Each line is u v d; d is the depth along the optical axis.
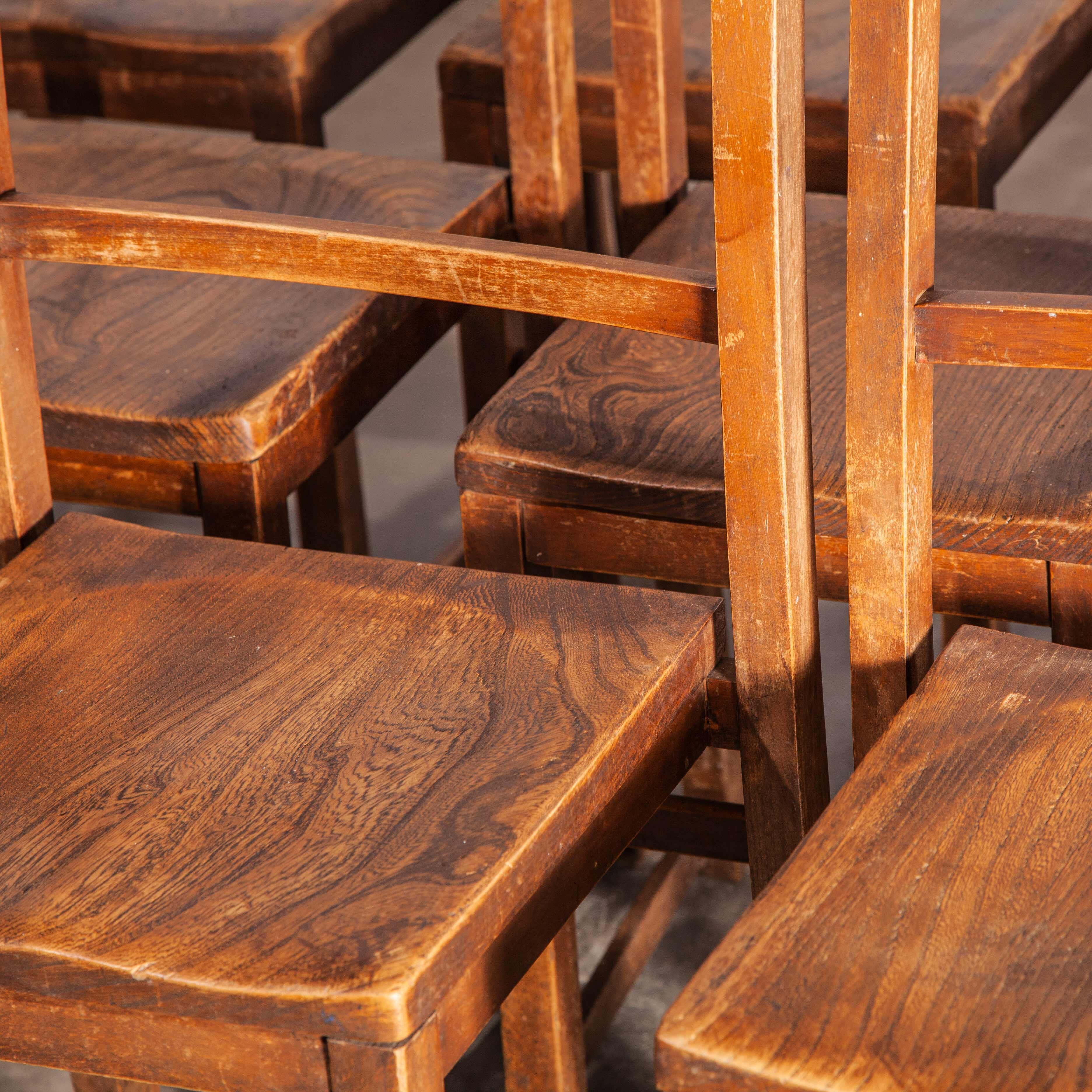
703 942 2.33
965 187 2.22
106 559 1.53
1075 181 4.31
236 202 2.02
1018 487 1.47
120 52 2.46
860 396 1.31
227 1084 1.14
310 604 1.46
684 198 2.06
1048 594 1.47
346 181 2.05
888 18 1.18
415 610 1.44
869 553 1.37
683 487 1.52
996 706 1.30
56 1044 1.17
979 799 1.21
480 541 1.65
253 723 1.32
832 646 2.88
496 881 1.16
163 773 1.27
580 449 1.59
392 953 1.10
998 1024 1.03
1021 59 2.26
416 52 5.36
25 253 1.48
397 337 1.87
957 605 1.51
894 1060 1.01
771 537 1.36
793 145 1.24
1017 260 1.84
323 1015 1.08
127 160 2.13
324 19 2.44
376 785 1.25
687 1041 1.03
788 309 1.28
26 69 2.52
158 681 1.37
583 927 2.36
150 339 1.78
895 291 1.26
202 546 1.55
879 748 1.26
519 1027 1.78
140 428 1.65
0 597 1.48
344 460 2.54
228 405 1.64
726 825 1.75
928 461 1.36
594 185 2.63
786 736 1.44
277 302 1.83
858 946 1.09
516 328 2.32
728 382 1.31
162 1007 1.11
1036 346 1.25
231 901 1.15
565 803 1.23
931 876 1.14
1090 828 1.17
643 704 1.32
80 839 1.21
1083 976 1.06
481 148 2.43
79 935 1.13
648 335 1.78
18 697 1.36
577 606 1.44
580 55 2.38
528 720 1.30
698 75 2.29
